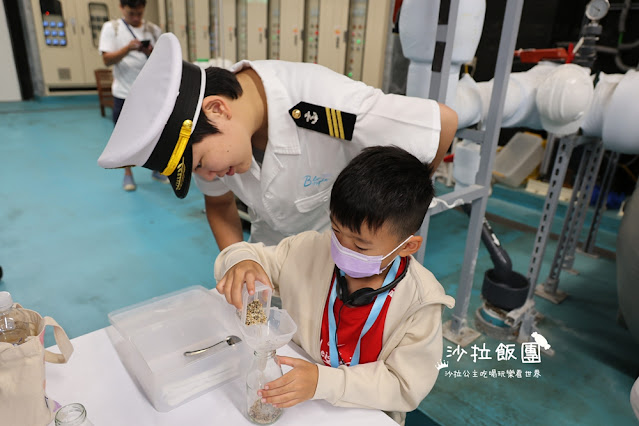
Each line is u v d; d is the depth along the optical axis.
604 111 1.93
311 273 0.89
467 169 1.91
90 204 3.32
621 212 3.34
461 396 1.65
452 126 0.97
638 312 1.68
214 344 0.78
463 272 1.85
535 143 3.75
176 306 0.89
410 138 0.90
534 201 3.65
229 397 0.72
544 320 2.19
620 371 1.84
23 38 6.92
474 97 1.71
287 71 0.98
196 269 2.49
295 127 0.97
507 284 1.98
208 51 4.29
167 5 4.51
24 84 7.18
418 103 0.93
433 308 0.78
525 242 3.07
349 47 3.71
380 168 0.67
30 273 2.37
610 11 3.33
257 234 1.37
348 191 0.66
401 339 0.79
